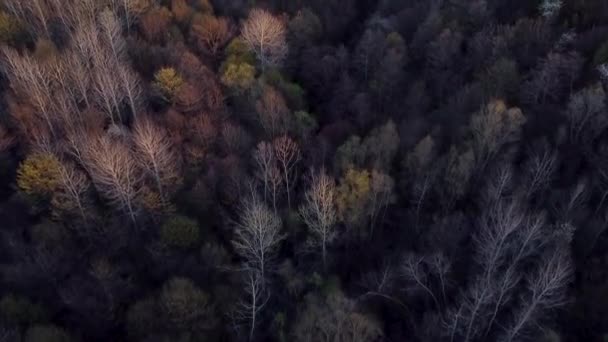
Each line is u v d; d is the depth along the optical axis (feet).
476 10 233.35
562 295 131.13
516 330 123.85
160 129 188.34
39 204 177.17
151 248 161.38
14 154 204.64
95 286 152.46
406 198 173.27
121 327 150.10
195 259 157.79
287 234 156.97
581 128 171.32
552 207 155.22
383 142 169.07
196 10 261.44
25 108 202.59
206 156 187.62
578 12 222.69
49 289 155.94
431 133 181.06
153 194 170.40
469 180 166.50
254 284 139.64
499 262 136.36
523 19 214.90
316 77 236.22
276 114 192.95
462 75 215.92
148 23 250.78
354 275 161.38
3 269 156.66
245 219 153.69
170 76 206.49
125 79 201.46
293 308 145.59
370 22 256.52
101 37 237.66
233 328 144.46
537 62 200.85
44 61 221.87
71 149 194.29
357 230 164.76
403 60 224.53
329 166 182.39
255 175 177.99
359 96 208.95
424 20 241.55
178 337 137.08
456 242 154.40
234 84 213.05
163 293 141.38
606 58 188.14
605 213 153.07
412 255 146.92
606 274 142.10
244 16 264.52
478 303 125.39
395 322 148.25
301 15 248.93
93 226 171.63
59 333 137.69
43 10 263.29
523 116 169.37
